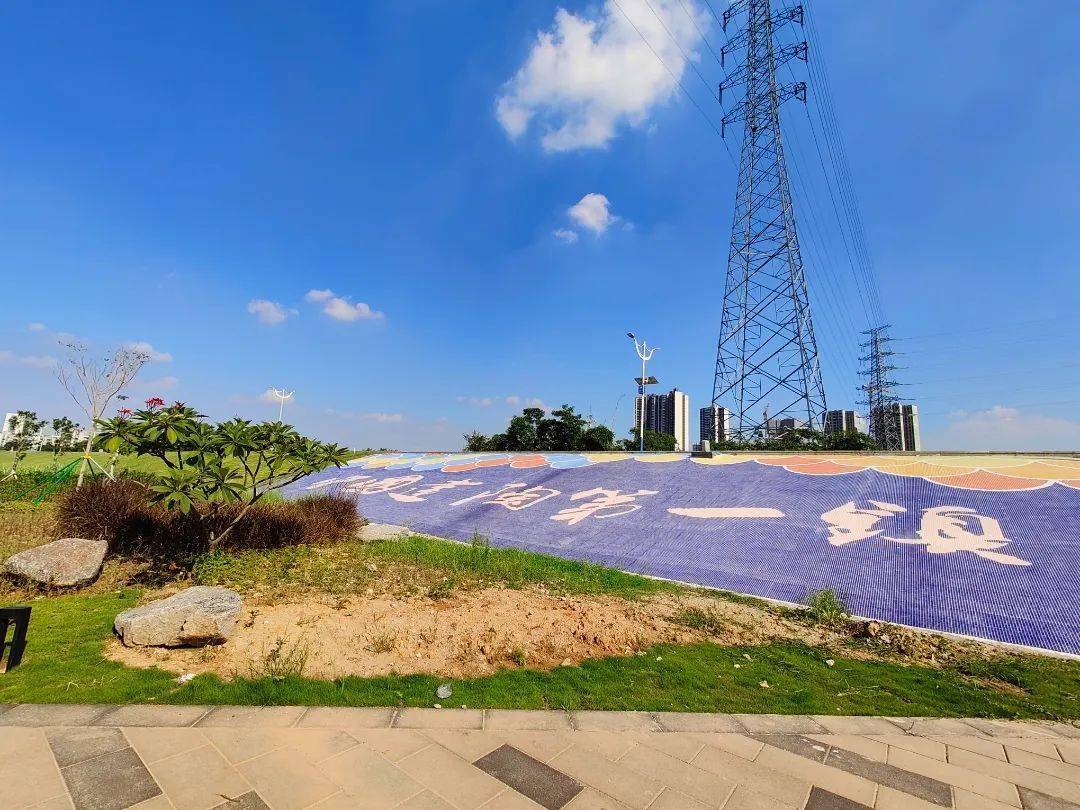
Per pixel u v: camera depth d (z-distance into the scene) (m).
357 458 31.89
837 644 6.69
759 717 4.53
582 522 13.84
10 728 3.71
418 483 21.52
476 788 3.36
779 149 38.53
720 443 38.47
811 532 11.21
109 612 6.30
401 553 10.30
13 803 2.97
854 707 4.84
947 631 7.22
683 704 4.72
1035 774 3.77
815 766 3.79
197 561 8.31
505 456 25.94
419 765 3.58
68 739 3.63
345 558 9.64
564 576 9.26
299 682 4.66
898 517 11.38
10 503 13.48
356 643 5.48
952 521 10.77
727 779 3.59
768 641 6.64
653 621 6.96
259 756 3.57
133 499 9.95
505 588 8.08
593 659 5.69
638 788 3.45
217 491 8.18
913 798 3.45
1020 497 11.51
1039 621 7.13
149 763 3.42
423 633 5.80
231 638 5.42
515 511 15.61
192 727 3.88
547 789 3.39
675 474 17.59
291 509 11.57
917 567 9.09
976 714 4.80
